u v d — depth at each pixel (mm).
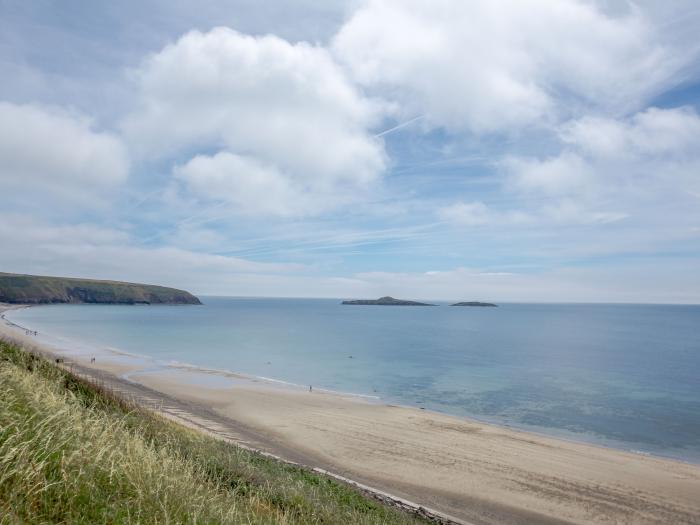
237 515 7340
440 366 61812
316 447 25109
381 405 37094
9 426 5703
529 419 35062
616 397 43156
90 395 13086
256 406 34281
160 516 5746
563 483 21359
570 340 103188
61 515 4930
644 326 165000
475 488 20359
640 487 21219
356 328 135125
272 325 143625
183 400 34062
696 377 54438
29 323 115250
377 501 15867
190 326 129500
